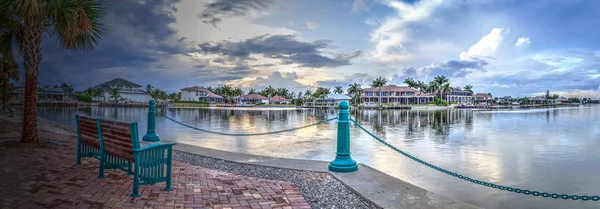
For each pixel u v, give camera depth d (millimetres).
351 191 5277
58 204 4172
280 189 5254
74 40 9477
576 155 14805
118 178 5531
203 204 4406
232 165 7246
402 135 23281
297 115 55531
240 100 151500
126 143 4738
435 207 4410
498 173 10867
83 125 6371
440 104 125562
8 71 36750
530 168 11703
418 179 9461
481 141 19969
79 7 8852
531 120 44031
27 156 7281
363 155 13383
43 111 57156
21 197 4383
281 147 15195
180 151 8984
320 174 6441
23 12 8156
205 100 143000
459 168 11562
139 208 4133
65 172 5855
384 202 4613
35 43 9133
